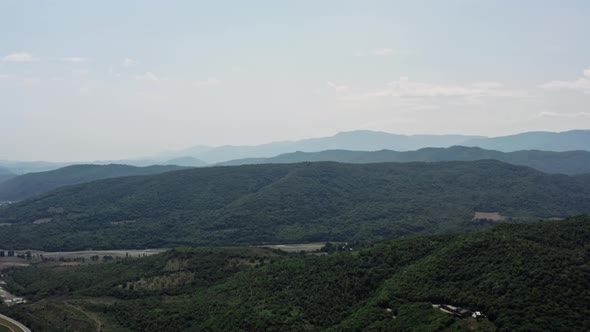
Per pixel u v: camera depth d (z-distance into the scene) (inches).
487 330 6382.9
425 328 6648.6
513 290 6924.2
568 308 6471.5
